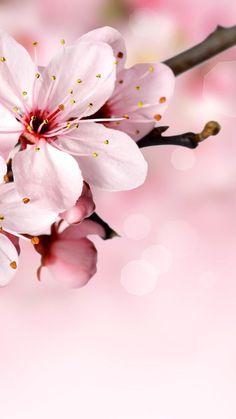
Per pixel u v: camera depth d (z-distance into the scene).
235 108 0.42
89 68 0.21
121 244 0.52
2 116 0.21
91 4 0.41
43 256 0.22
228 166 0.49
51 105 0.21
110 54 0.21
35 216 0.20
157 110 0.22
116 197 0.50
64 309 0.53
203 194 0.50
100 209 0.50
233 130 0.47
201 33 0.41
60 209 0.20
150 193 0.50
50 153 0.20
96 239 0.52
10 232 0.20
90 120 0.21
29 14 0.39
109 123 0.21
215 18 0.41
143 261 0.53
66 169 0.20
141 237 0.52
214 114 0.44
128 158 0.21
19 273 0.50
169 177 0.50
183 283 0.54
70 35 0.40
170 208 0.51
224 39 0.24
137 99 0.22
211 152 0.49
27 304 0.52
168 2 0.41
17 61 0.21
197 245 0.53
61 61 0.21
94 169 0.21
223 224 0.52
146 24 0.41
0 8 0.39
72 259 0.22
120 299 0.54
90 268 0.22
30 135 0.21
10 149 0.20
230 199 0.51
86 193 0.20
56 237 0.22
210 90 0.42
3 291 0.51
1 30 0.21
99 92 0.21
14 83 0.21
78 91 0.21
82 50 0.21
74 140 0.21
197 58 0.24
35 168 0.20
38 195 0.20
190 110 0.43
